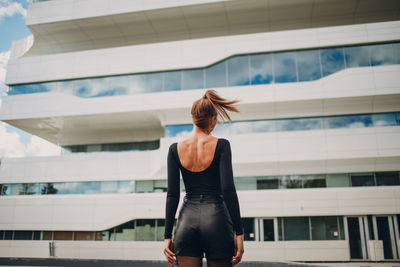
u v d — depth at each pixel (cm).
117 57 2177
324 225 1828
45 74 2267
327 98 1878
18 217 2134
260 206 1869
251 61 1997
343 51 1920
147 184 2112
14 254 2077
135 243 1961
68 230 2066
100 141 2541
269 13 2183
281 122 1972
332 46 1933
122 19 2259
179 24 2309
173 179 173
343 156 1850
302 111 1953
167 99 2045
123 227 2016
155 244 1933
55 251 2038
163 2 2134
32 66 2302
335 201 1820
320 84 1892
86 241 2027
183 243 160
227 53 2017
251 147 1934
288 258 1797
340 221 1822
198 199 165
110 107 2108
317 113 1942
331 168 1906
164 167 2006
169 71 2100
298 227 1844
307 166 1925
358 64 1892
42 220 2102
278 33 1980
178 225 166
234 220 161
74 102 2170
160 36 2438
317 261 1775
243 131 1989
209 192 167
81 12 2253
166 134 2081
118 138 2520
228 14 2194
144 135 2494
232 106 173
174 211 172
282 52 1977
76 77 2216
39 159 2280
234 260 162
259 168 1953
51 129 2469
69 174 2216
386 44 1886
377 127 1862
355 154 1845
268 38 1984
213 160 167
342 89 1866
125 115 2155
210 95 176
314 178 1928
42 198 2144
